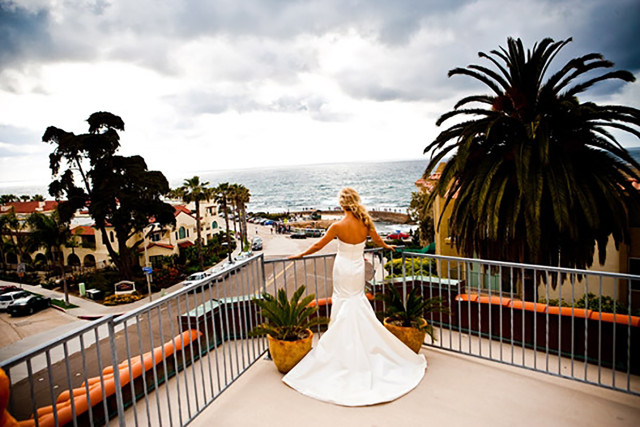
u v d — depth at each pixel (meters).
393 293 4.55
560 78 9.70
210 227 64.56
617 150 8.77
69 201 36.66
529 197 8.42
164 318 23.08
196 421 3.29
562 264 9.51
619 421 3.17
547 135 8.10
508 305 5.12
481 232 9.91
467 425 3.13
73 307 32.97
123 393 4.01
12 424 1.95
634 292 12.87
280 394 3.64
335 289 4.20
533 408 3.36
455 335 5.63
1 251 58.28
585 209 8.19
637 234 12.73
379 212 118.31
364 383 3.67
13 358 1.98
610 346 4.36
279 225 89.38
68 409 3.51
